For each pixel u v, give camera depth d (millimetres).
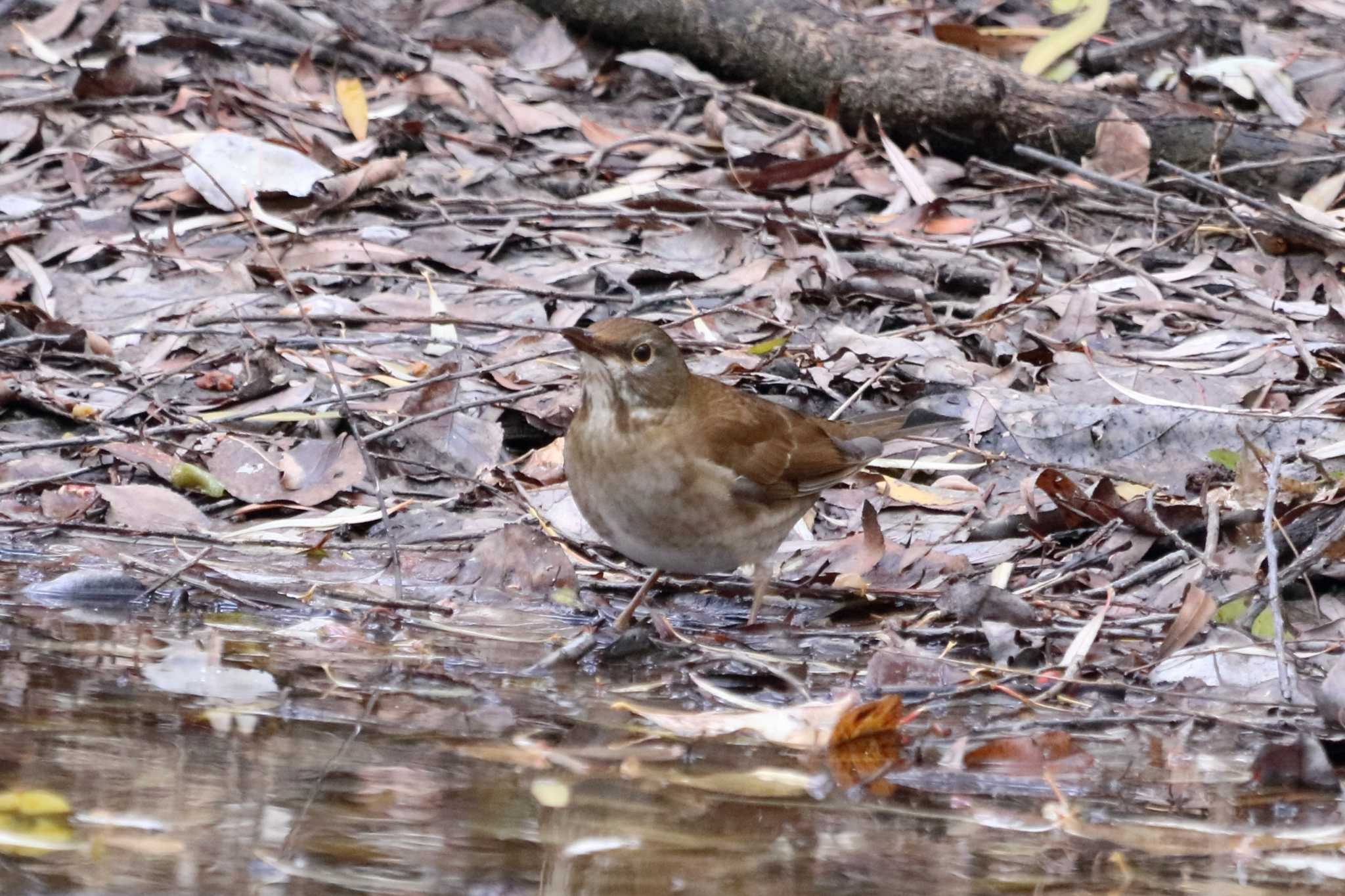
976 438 11609
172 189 14812
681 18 17734
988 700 8461
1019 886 6230
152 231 14258
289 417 11695
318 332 12398
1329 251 14445
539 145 16359
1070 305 13336
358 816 6668
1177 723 8086
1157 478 11078
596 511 9133
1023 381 12453
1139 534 10156
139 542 10383
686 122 17172
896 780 7406
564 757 7473
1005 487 11156
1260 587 9180
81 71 16062
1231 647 8742
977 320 13164
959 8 20188
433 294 13195
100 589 9555
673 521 8984
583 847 6430
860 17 17734
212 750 7359
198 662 8602
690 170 16125
